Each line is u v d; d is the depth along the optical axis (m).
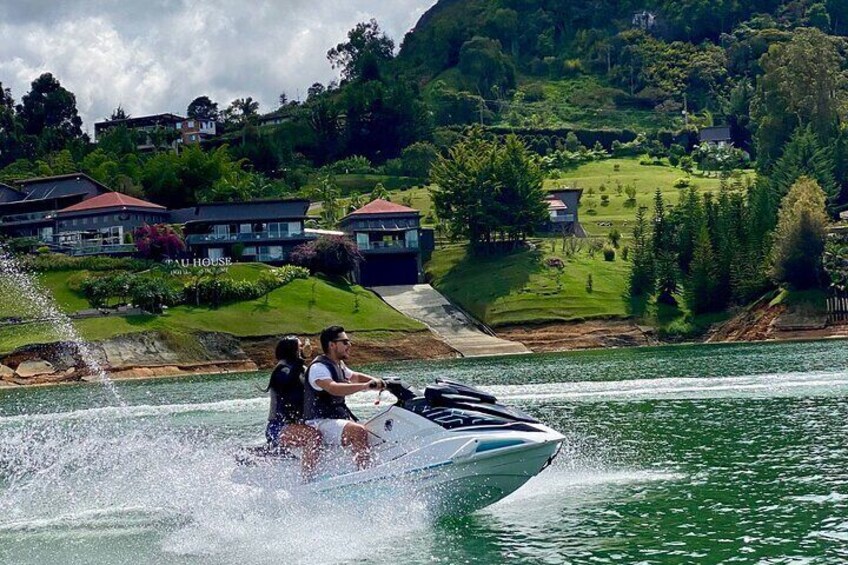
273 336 85.31
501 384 43.31
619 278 110.06
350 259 110.56
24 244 106.44
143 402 43.25
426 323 100.12
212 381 61.50
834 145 130.12
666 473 17.17
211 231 115.38
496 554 11.59
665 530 12.61
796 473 16.52
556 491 15.61
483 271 116.00
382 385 13.48
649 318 99.12
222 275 98.56
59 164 169.25
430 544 12.12
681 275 110.19
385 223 120.75
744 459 18.44
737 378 39.12
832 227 101.25
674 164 192.00
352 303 97.75
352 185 180.62
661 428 24.42
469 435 13.09
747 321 93.94
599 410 29.83
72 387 62.94
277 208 116.44
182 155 153.88
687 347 81.31
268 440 13.75
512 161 123.75
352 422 13.54
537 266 114.19
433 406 13.52
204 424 29.97
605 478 16.77
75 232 116.88
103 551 12.18
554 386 39.59
